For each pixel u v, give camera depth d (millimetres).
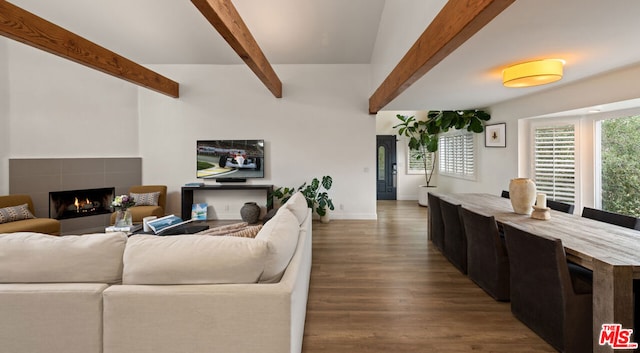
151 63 5535
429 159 8391
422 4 2658
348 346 1888
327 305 2424
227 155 5664
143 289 1342
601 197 3832
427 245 4117
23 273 1389
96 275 1416
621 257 1639
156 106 5582
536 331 1985
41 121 4555
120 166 5289
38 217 4484
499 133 4988
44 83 4566
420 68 2654
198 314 1321
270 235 1549
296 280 1482
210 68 5621
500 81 3436
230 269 1373
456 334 2020
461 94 4168
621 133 3584
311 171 5754
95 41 4773
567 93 3637
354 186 5789
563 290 1753
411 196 8500
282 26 4691
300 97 5699
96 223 4973
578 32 2070
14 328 1348
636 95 2863
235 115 5676
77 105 4859
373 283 2855
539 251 1884
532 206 2744
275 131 5703
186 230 3418
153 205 4926
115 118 5262
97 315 1343
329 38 4977
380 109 5395
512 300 2244
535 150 4438
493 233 2496
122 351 1343
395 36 3686
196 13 4340
